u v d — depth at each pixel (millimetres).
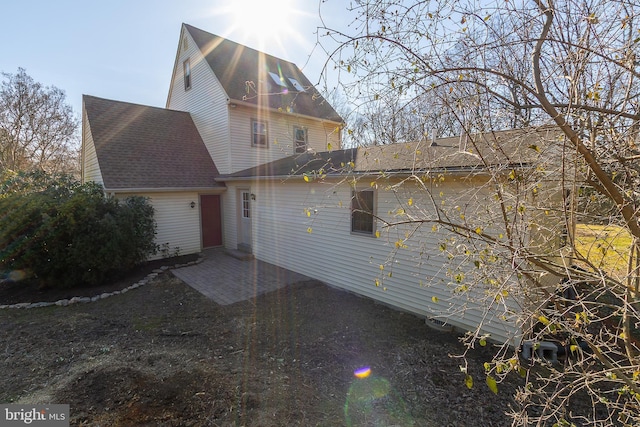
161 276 8453
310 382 3771
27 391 3445
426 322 5523
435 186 5137
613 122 2111
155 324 5492
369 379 3869
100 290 7316
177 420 2982
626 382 2088
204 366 3996
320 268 7996
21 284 7746
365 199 6707
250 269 9133
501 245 2348
